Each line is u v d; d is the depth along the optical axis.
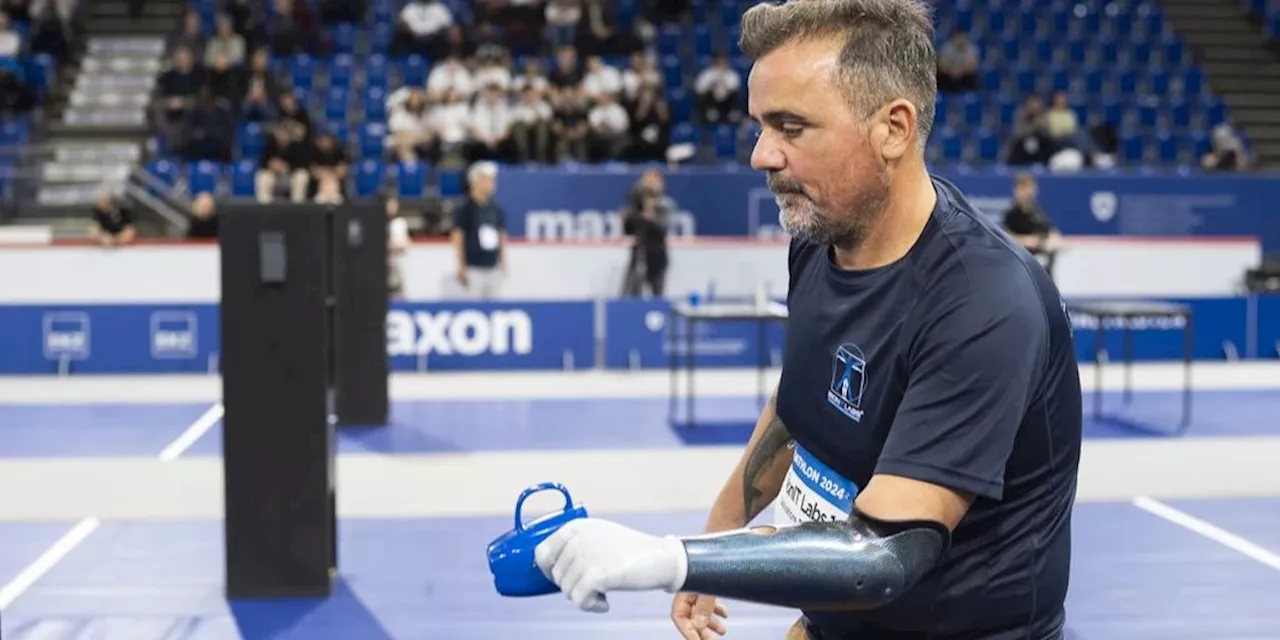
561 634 6.75
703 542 2.16
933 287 2.48
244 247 7.24
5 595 7.39
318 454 7.35
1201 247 19.30
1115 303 14.95
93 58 26.56
